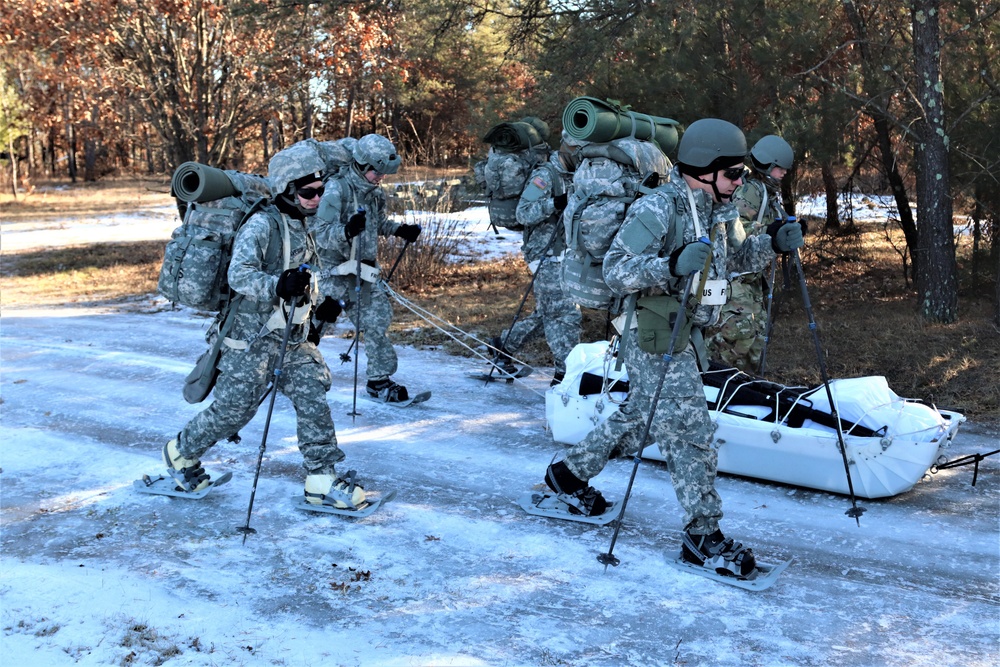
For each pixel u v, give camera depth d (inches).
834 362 331.3
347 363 356.8
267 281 183.8
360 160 284.2
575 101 186.4
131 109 913.5
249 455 247.1
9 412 287.6
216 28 724.7
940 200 374.3
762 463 221.3
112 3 701.9
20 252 783.1
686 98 393.1
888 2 394.9
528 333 326.3
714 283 170.6
